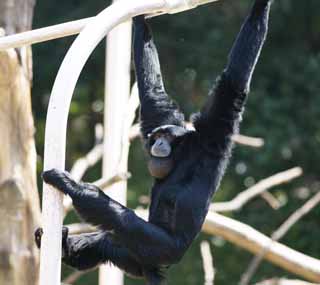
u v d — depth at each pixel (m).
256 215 42.25
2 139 19.39
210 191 18.14
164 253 17.11
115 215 16.56
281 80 42.72
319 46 44.12
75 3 44.69
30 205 19.62
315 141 41.38
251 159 41.88
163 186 18.34
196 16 44.03
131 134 23.36
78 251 18.44
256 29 18.64
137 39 19.84
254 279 40.88
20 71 19.55
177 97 44.12
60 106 14.91
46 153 15.17
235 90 18.59
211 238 42.16
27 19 20.44
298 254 23.67
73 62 14.98
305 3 43.38
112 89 24.36
